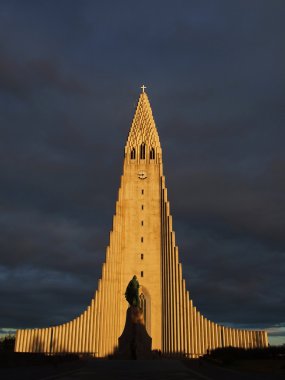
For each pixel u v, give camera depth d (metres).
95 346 84.19
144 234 94.88
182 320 85.75
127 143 103.19
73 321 85.75
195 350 83.69
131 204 97.31
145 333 71.25
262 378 32.19
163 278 90.50
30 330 84.88
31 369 42.19
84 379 31.25
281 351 54.00
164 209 95.50
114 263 91.06
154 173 99.94
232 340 83.56
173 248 91.06
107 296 87.94
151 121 106.12
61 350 83.81
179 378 33.62
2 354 42.50
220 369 45.88
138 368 48.72
